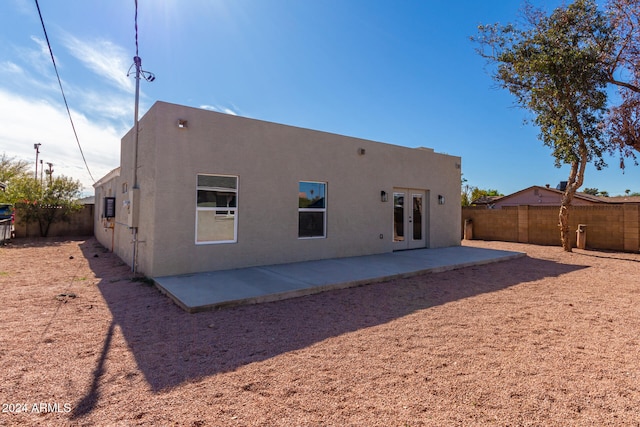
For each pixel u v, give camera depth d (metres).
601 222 13.69
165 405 2.67
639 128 11.90
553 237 15.09
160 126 6.98
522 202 32.91
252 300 5.52
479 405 2.70
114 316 4.87
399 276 7.59
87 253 11.70
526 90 12.72
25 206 17.17
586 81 11.10
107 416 2.51
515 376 3.18
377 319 4.84
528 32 11.87
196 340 4.02
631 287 7.04
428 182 12.34
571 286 7.11
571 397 2.82
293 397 2.80
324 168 9.55
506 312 5.24
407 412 2.59
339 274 7.41
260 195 8.34
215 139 7.66
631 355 3.69
